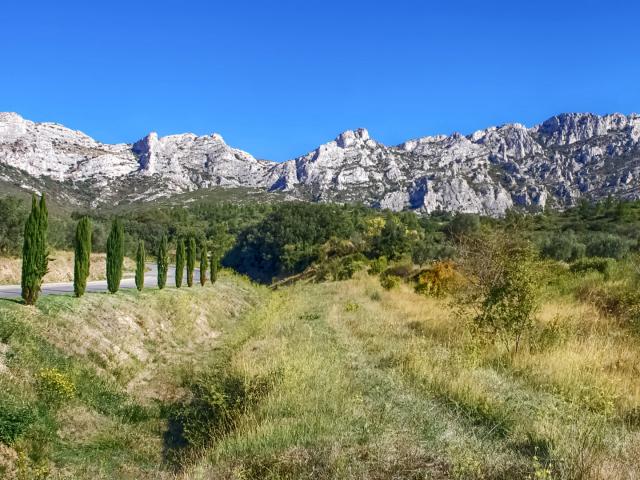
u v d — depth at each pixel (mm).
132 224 95562
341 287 36656
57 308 13305
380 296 28688
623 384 8695
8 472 6438
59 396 8922
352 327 17094
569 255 34781
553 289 18203
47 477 6688
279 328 17422
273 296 36219
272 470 5918
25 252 12750
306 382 9156
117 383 11516
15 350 9711
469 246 17781
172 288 25422
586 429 6367
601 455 5508
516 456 5961
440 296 22953
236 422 8188
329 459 5840
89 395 10062
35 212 12883
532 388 9219
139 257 21344
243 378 9891
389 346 12977
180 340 17344
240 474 5898
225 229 116750
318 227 84312
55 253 34344
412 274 36656
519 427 6934
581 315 14508
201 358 15273
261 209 154875
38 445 7215
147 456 8242
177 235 94438
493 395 8320
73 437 8195
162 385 12383
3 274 26703
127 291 20078
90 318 13930
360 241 68688
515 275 12633
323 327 17234
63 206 168500
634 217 67500
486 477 5277
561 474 5094
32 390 8656
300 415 7688
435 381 9336
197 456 7559
